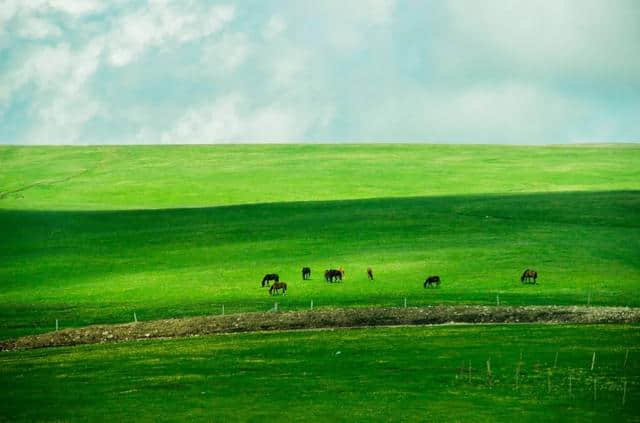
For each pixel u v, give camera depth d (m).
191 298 70.25
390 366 43.72
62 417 36.09
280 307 64.94
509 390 38.41
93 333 57.97
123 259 88.62
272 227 101.56
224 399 38.12
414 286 71.50
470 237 90.88
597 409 35.12
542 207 107.50
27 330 60.84
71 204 133.12
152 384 41.31
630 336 49.62
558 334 50.78
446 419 34.28
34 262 88.38
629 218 98.38
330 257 84.69
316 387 39.81
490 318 58.19
